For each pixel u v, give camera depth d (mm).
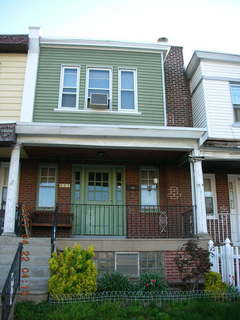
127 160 11258
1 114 10148
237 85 11148
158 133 9578
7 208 8656
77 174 11156
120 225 10781
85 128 9312
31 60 10711
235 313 5742
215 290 6906
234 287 7168
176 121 11555
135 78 11164
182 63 12367
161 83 11188
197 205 9336
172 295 6633
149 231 10719
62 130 9266
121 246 8500
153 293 6848
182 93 11953
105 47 11258
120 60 11281
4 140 8883
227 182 11805
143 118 10742
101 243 8453
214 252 8008
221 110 10664
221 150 10016
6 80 10469
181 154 10586
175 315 5855
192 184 9688
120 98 10906
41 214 10500
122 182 11234
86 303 6176
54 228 8234
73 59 11070
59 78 10797
